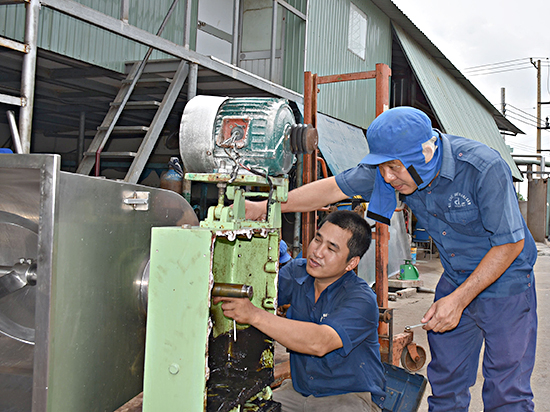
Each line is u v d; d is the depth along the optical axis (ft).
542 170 67.92
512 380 6.97
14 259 5.16
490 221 6.26
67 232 4.05
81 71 16.89
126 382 5.12
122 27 12.23
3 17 13.71
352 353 6.46
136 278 5.10
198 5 20.88
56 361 4.04
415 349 11.29
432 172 6.14
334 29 27.86
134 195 4.93
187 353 4.13
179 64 15.07
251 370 5.44
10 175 4.21
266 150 4.96
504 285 6.98
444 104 33.83
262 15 23.84
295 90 22.95
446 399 7.80
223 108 5.17
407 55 33.01
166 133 24.64
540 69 93.30
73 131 28.25
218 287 4.55
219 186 4.89
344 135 26.76
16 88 18.45
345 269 6.58
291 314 7.02
